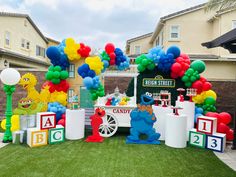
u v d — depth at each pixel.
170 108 6.20
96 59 6.65
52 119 5.76
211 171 4.16
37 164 4.32
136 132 6.01
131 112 6.08
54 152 5.04
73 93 7.45
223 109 8.75
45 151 5.11
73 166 4.25
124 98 6.87
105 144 5.78
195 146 5.75
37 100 6.81
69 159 4.61
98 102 6.91
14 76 5.62
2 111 8.69
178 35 14.54
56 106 6.76
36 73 8.92
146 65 6.93
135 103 6.92
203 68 6.95
